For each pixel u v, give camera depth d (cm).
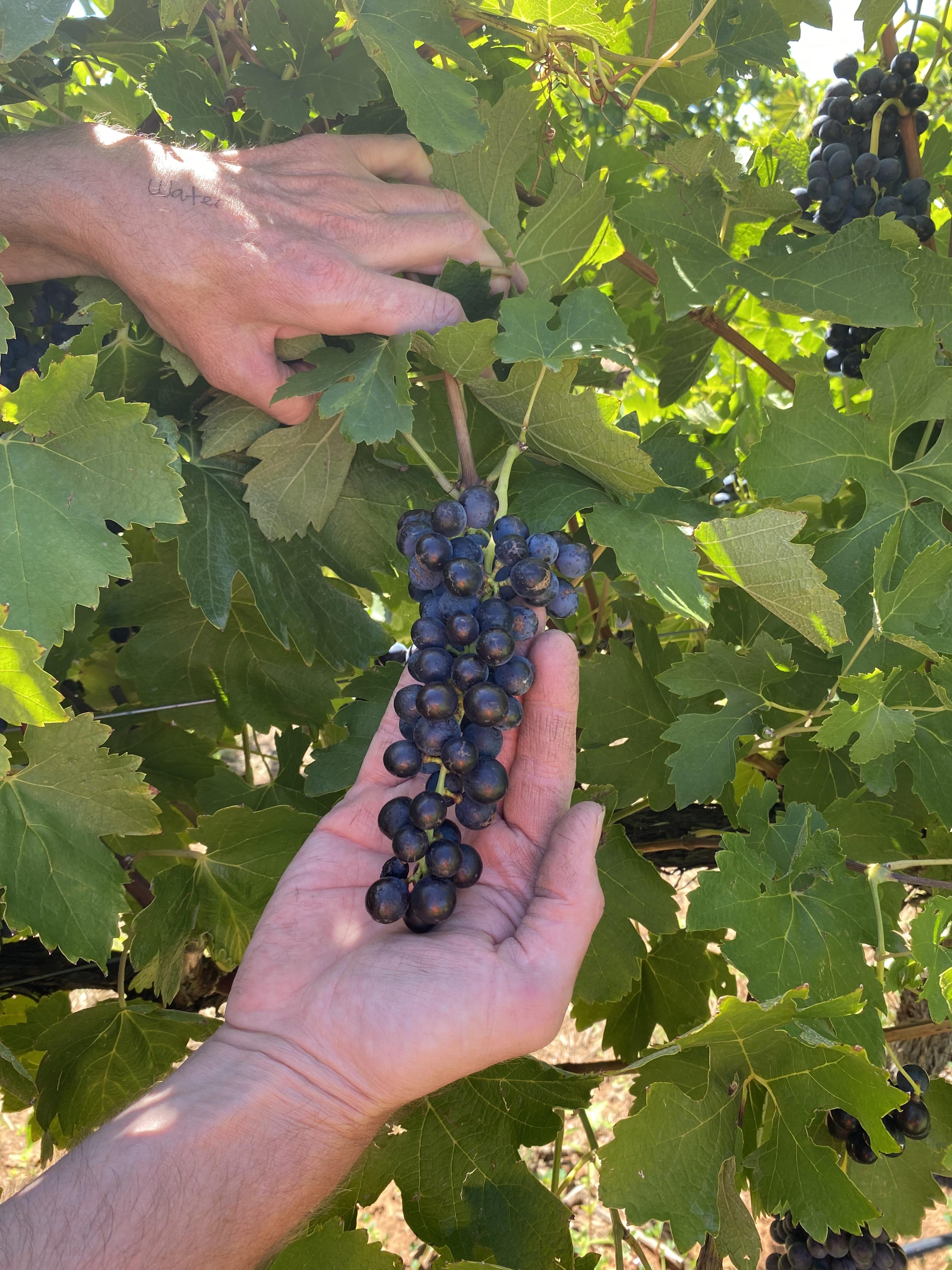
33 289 46
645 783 49
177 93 43
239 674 53
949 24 60
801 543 51
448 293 40
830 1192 35
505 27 44
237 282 37
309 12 41
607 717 49
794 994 33
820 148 53
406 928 34
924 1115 42
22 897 38
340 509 45
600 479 39
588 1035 118
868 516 44
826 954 37
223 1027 33
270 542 43
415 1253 96
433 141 35
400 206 39
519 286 43
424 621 32
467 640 31
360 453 44
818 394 44
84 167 38
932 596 40
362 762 43
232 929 47
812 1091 36
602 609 60
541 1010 31
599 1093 114
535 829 35
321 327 37
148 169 37
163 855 46
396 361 37
